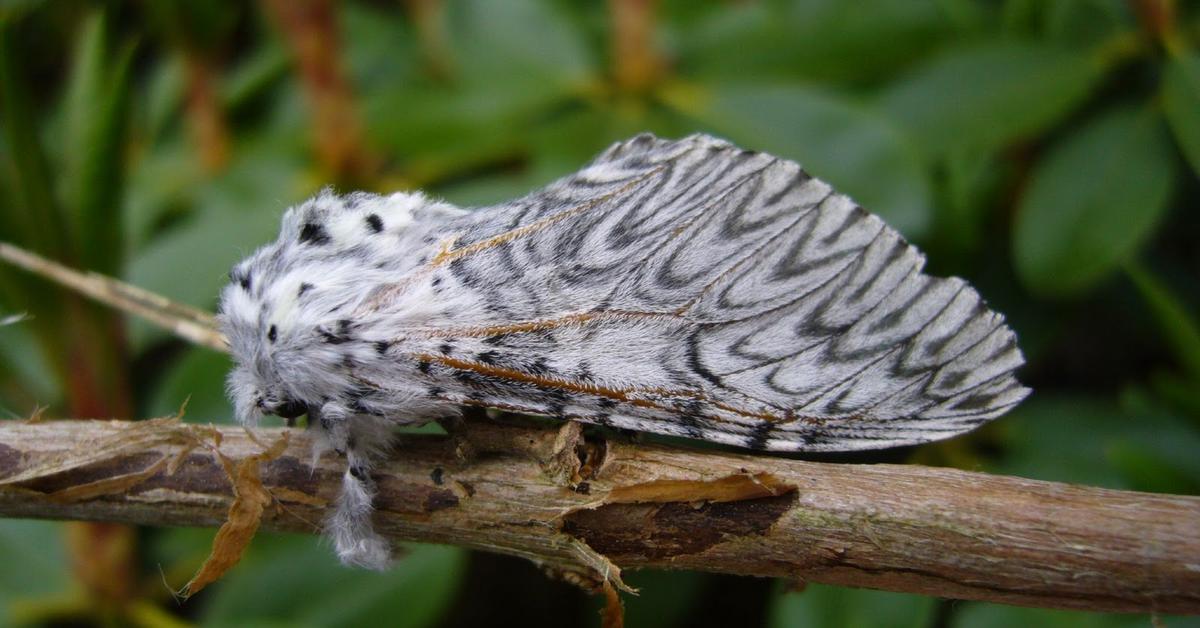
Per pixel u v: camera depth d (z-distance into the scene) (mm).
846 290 132
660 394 131
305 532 132
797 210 134
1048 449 156
